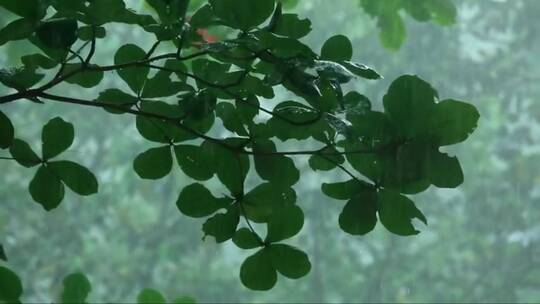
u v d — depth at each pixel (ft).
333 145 9.92
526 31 33.71
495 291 36.55
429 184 9.78
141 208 40.88
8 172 39.42
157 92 10.26
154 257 40.65
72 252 40.16
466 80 34.17
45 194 10.30
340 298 39.01
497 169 36.14
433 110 9.68
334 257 39.06
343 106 9.62
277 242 10.18
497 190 36.40
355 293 38.83
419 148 9.70
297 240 38.99
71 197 40.50
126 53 10.35
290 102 10.01
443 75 34.09
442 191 37.24
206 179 10.29
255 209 10.18
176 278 40.37
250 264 10.18
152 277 40.55
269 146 10.09
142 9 12.74
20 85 9.76
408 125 9.71
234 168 10.14
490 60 34.17
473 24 33.99
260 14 9.50
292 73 9.39
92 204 40.52
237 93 10.06
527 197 36.11
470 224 37.14
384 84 32.09
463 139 9.70
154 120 10.38
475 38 34.09
